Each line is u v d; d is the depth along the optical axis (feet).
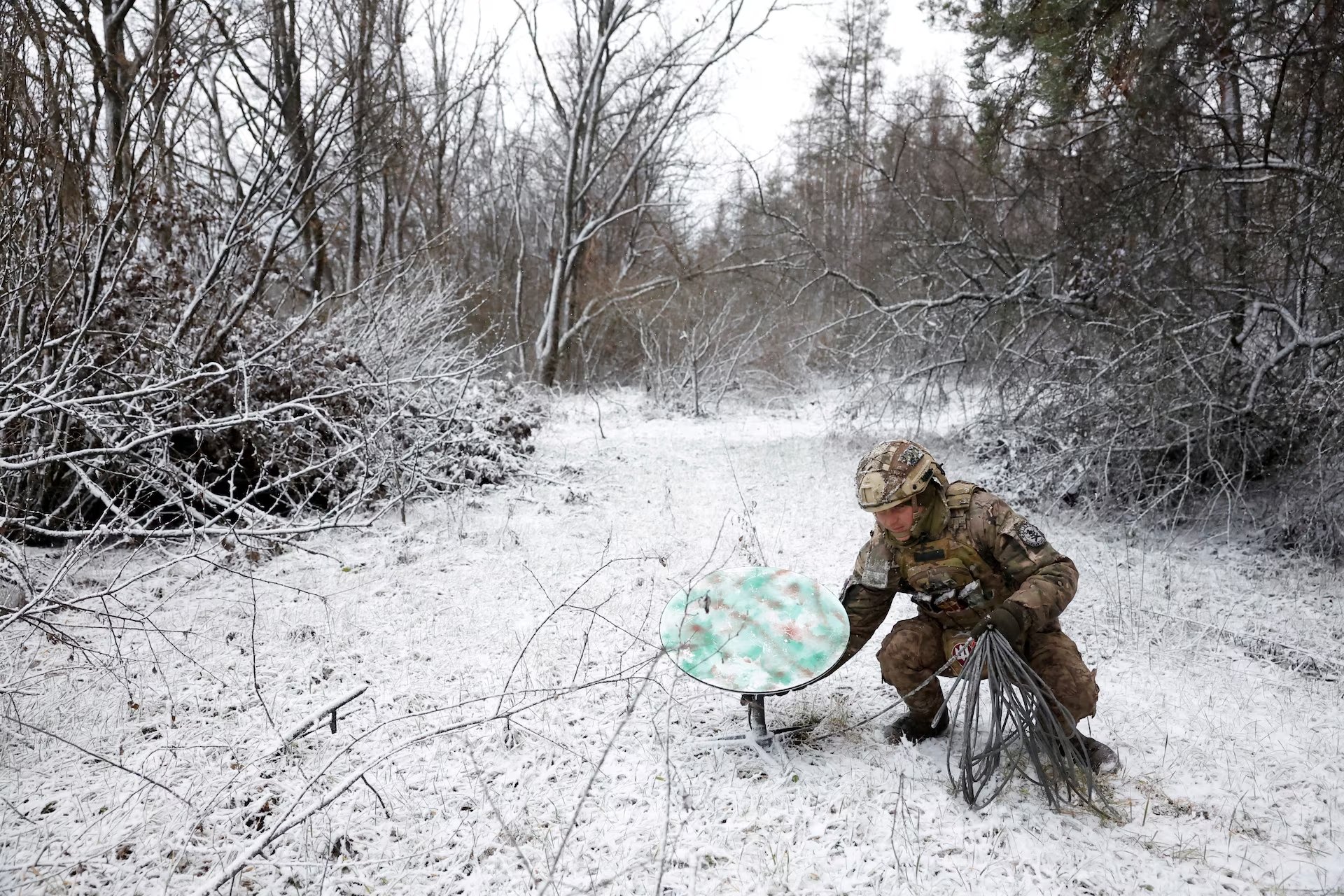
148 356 21.66
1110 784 10.91
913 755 11.54
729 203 74.49
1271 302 24.49
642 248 87.81
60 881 8.71
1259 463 25.57
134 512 21.81
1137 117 26.02
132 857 9.20
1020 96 28.37
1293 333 24.95
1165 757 11.69
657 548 21.66
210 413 21.68
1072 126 30.19
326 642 15.21
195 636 15.15
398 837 9.74
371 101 26.43
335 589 18.19
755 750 11.52
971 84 29.22
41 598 12.88
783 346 59.31
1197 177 26.32
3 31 17.07
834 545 22.47
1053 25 25.86
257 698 13.03
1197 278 26.18
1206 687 14.42
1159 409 25.13
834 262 56.80
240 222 23.07
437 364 33.68
